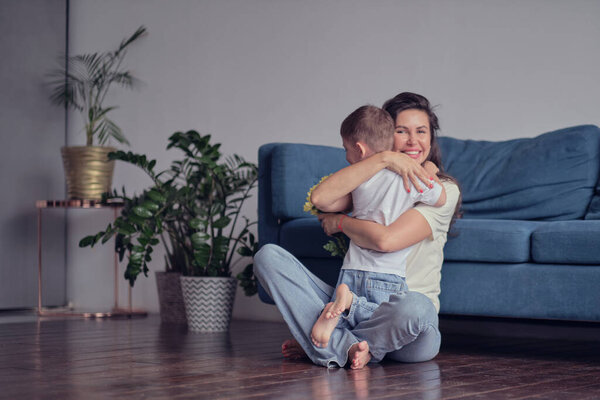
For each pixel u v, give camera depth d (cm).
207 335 312
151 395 164
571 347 280
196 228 334
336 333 210
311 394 167
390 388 175
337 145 378
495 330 329
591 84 312
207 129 426
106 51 469
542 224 239
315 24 389
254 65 409
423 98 231
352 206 218
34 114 459
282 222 297
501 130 333
